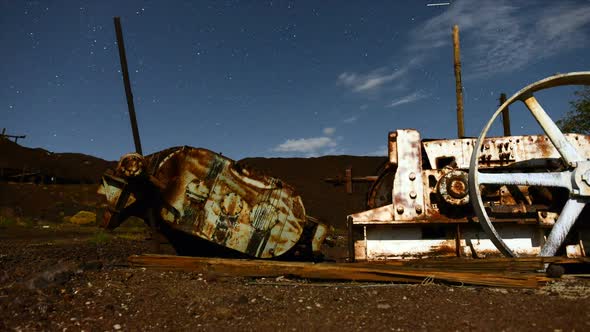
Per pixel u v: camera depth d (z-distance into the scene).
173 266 5.21
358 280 4.88
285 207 6.35
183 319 3.54
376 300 4.03
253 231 6.14
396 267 5.04
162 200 5.86
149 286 4.47
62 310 3.73
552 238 5.73
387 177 7.39
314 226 6.97
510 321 3.38
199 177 5.98
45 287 4.30
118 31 6.39
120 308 3.79
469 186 5.86
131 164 5.46
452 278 4.70
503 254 5.73
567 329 3.19
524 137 6.79
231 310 3.71
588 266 5.68
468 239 6.35
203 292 4.28
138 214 6.12
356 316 3.56
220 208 6.01
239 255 6.50
